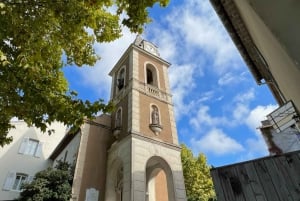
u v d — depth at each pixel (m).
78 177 13.67
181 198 12.96
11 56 5.46
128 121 15.02
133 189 11.59
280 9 1.96
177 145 15.66
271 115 8.60
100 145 15.89
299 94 3.08
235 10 5.75
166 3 5.79
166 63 21.39
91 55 7.16
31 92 5.65
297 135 14.12
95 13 6.22
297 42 1.80
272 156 5.55
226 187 5.49
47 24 5.69
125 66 19.81
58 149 19.23
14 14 5.06
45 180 13.08
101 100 6.57
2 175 17.47
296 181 4.94
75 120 6.18
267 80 8.33
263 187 5.16
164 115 16.98
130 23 5.68
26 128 20.80
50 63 6.39
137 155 13.12
